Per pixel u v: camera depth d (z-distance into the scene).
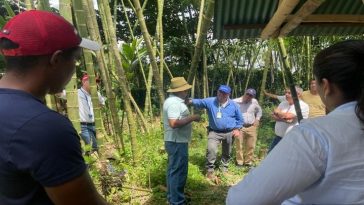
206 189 5.22
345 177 1.03
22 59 1.09
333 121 1.08
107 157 5.86
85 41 1.51
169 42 15.62
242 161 6.50
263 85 8.40
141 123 8.46
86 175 1.11
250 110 6.43
